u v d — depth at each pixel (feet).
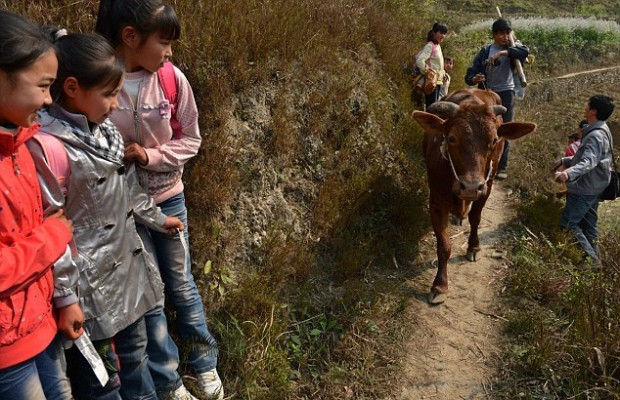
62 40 7.65
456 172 14.67
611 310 13.73
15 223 6.70
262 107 15.37
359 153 18.35
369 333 14.23
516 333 14.62
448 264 17.81
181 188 10.64
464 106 14.64
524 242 18.62
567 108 48.67
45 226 6.96
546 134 37.11
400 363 13.57
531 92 50.88
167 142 9.79
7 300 6.61
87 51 7.48
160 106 9.37
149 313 9.85
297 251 14.90
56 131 7.46
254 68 15.60
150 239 9.99
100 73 7.55
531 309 15.49
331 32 20.12
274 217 14.88
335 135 17.74
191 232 12.88
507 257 18.13
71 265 7.34
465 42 47.16
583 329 13.38
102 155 7.86
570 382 12.56
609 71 57.57
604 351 12.61
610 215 27.61
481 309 15.65
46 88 6.70
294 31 17.42
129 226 8.55
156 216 9.55
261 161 14.93
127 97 9.12
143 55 8.84
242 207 14.11
